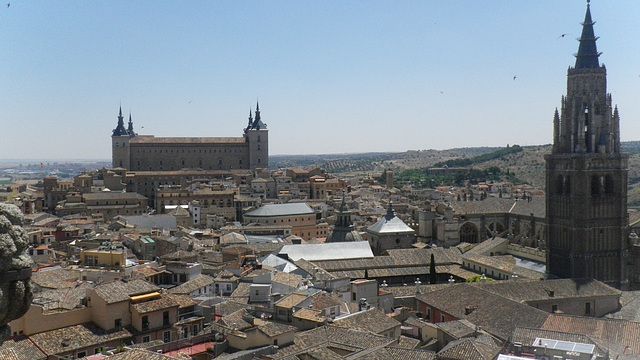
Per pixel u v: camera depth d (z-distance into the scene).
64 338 98.56
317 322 114.94
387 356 97.19
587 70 191.62
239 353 96.56
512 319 124.25
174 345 103.69
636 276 197.88
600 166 189.62
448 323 121.19
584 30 194.62
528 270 198.00
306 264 186.00
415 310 157.12
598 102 192.12
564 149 196.50
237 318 112.06
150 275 156.38
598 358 88.56
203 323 113.81
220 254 199.88
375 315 122.88
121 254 163.00
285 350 100.06
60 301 110.62
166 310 109.44
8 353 84.56
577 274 189.50
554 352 89.94
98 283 122.12
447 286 164.38
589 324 116.12
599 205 190.88
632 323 113.88
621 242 192.88
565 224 193.50
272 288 146.75
